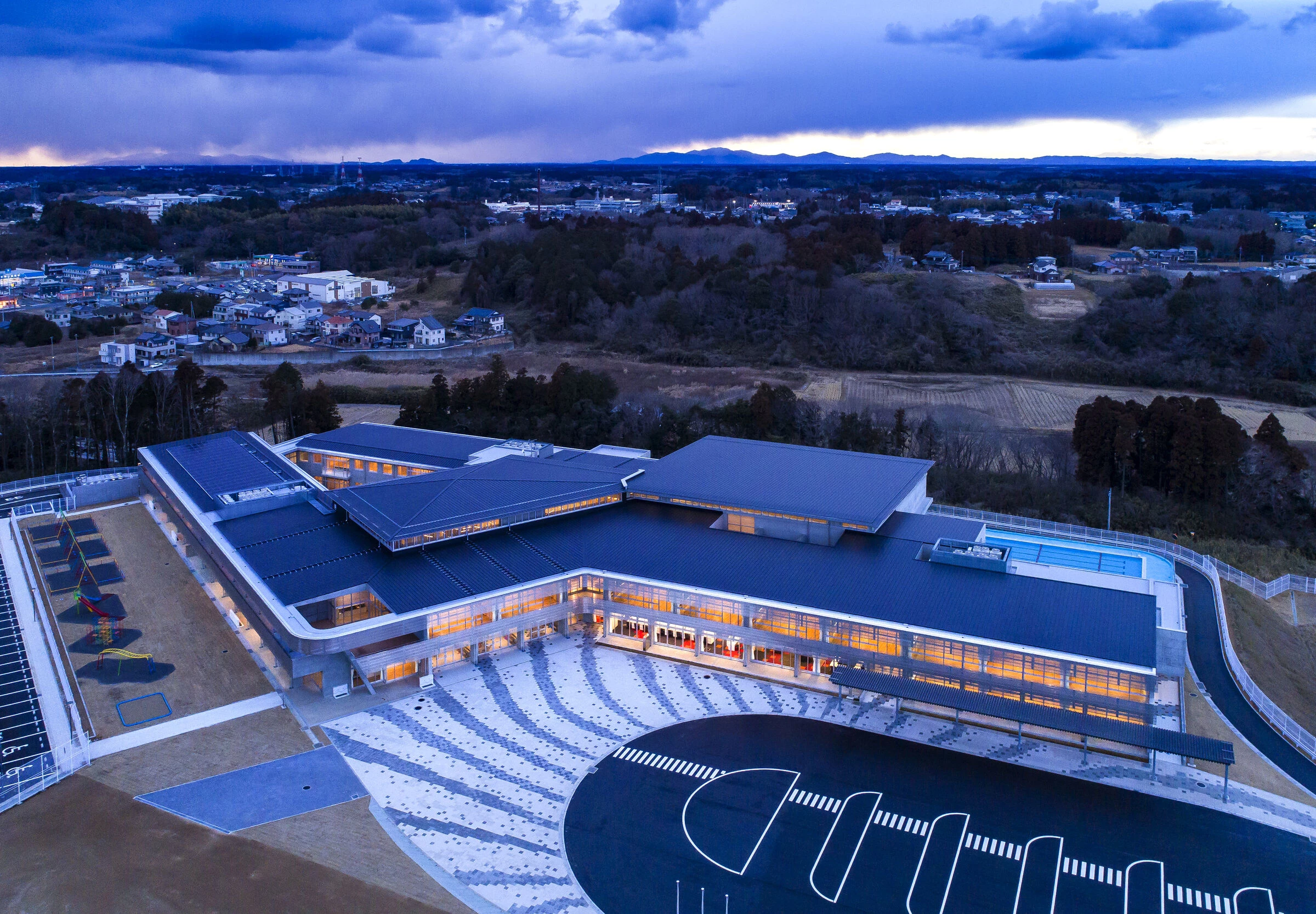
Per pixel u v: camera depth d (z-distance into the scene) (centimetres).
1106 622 8500
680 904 6294
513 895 6375
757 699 8825
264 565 9869
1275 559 13000
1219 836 6925
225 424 18362
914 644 8569
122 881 6494
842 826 7069
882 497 10906
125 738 8219
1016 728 8338
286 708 8725
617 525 11025
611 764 7850
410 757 7956
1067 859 6700
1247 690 8894
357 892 6406
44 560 12062
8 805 7275
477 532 10681
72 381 17588
